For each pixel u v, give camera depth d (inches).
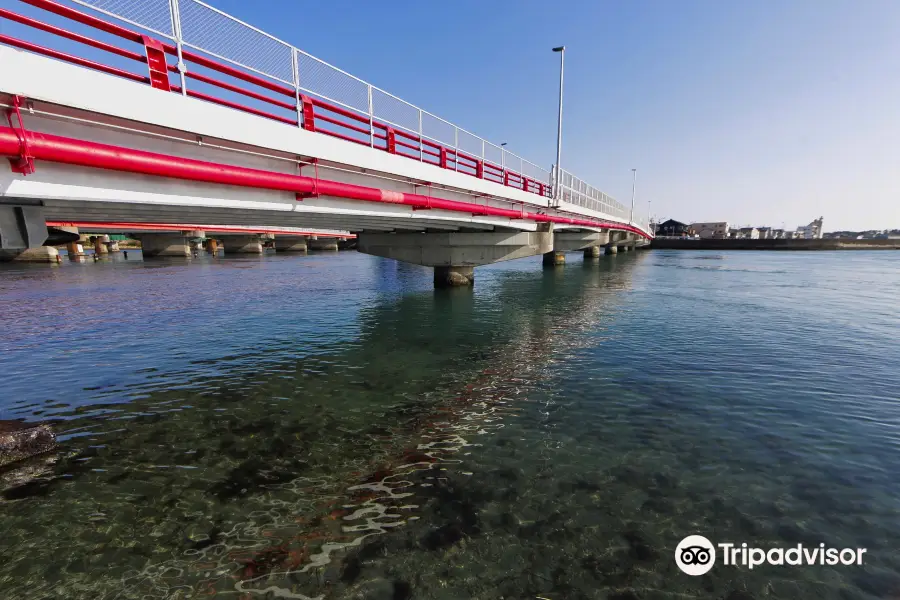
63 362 446.6
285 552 170.2
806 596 148.4
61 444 264.7
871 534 179.5
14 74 196.4
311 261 2207.2
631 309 762.2
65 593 150.8
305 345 522.3
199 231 2380.7
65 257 2169.0
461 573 158.7
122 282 1168.8
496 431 280.5
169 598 148.3
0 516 192.9
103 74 229.3
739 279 1312.7
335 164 405.7
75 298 880.3
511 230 915.4
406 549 171.3
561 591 150.6
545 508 197.3
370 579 156.0
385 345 520.1
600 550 170.6
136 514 195.3
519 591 150.4
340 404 332.5
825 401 327.3
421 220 632.4
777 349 481.7
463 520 189.2
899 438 266.1
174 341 539.5
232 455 251.8
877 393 343.6
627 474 226.4
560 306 804.0
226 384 380.2
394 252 996.6
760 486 214.8
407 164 497.4
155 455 251.4
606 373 399.2
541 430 281.0
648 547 172.4
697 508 197.2
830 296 923.4
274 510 197.9
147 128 258.8
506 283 1218.0
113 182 253.8
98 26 236.7
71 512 196.4
